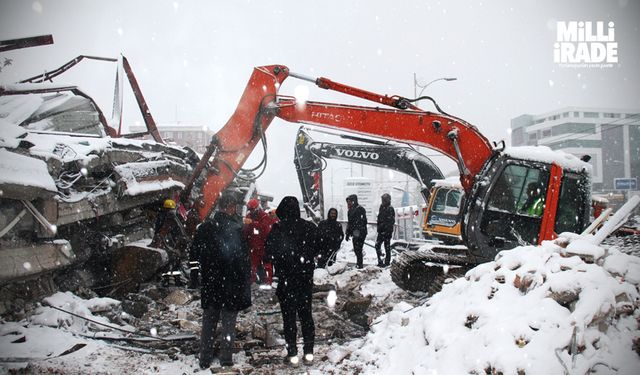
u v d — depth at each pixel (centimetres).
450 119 906
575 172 871
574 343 391
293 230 583
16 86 1015
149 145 1052
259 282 1020
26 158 670
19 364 500
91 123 1091
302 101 922
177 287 887
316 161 1516
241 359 593
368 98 935
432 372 435
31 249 663
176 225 915
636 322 415
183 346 619
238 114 949
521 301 453
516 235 876
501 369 390
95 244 845
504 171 884
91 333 628
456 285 563
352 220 1245
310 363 571
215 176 965
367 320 733
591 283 431
